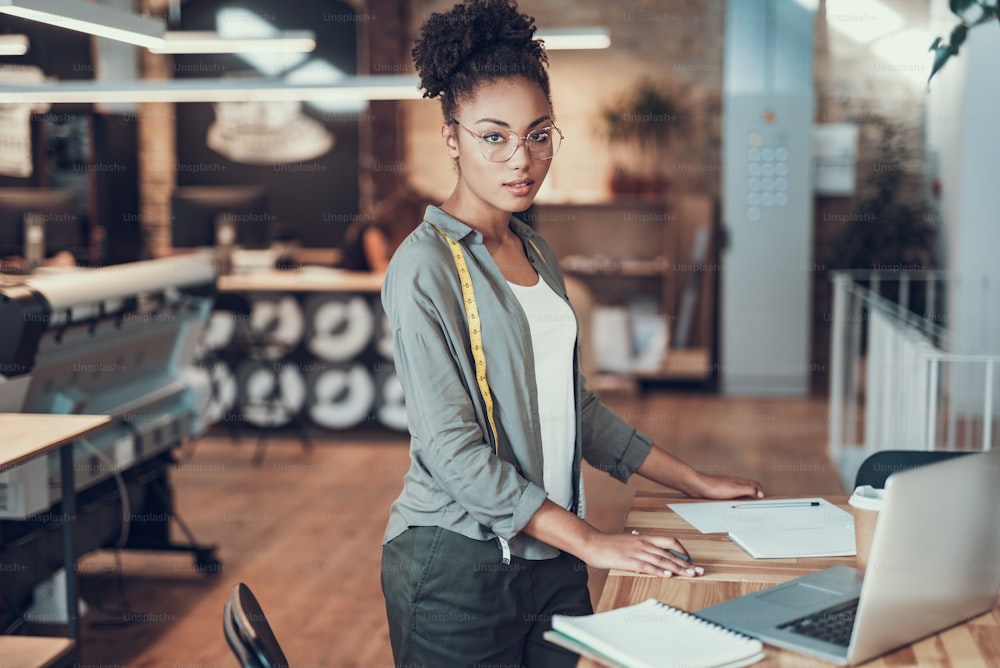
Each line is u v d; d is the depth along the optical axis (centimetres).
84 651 338
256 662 128
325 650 341
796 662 131
